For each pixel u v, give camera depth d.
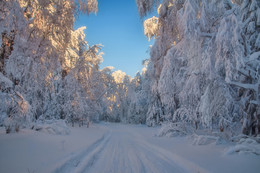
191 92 9.20
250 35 7.23
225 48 6.10
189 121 11.80
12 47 7.16
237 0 8.49
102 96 26.31
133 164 5.16
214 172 3.88
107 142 10.36
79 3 9.74
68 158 4.98
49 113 16.45
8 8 6.46
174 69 11.68
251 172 3.72
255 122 7.45
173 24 9.93
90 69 18.69
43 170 3.78
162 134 12.11
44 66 9.09
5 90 6.86
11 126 7.40
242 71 6.67
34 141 6.42
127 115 42.41
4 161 4.04
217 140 7.16
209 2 8.24
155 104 25.97
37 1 8.27
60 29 9.18
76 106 17.66
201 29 7.91
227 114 8.55
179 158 5.34
